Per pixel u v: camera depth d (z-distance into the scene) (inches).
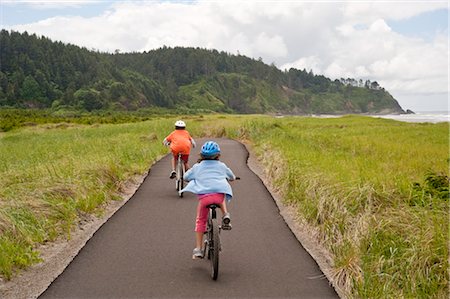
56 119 2409.0
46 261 270.7
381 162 552.1
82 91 6382.9
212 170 259.9
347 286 233.0
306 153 581.0
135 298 219.0
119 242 301.4
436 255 231.9
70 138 1110.4
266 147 743.7
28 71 6929.1
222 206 250.8
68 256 279.6
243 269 257.9
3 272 245.3
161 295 222.5
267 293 227.0
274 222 353.7
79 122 2153.1
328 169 444.1
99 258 271.7
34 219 318.0
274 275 249.6
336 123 1813.5
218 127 1250.0
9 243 271.7
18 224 298.4
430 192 347.3
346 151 732.7
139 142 881.5
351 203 322.3
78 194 390.0
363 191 333.4
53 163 551.2
